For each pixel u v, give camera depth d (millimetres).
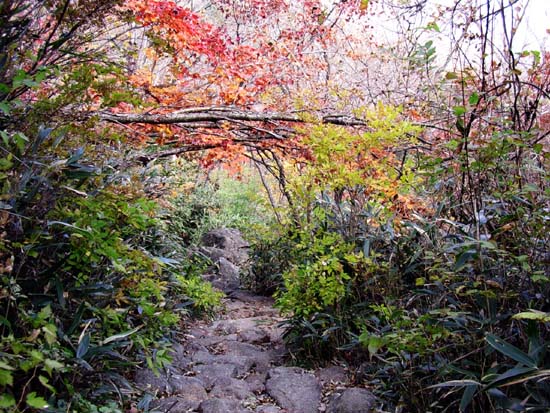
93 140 2646
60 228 2191
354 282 3752
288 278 4004
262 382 3486
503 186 2643
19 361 1649
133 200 2346
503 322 2443
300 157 4836
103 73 2449
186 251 6082
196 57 4891
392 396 2828
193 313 5207
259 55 5469
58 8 2236
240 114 4441
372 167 3850
